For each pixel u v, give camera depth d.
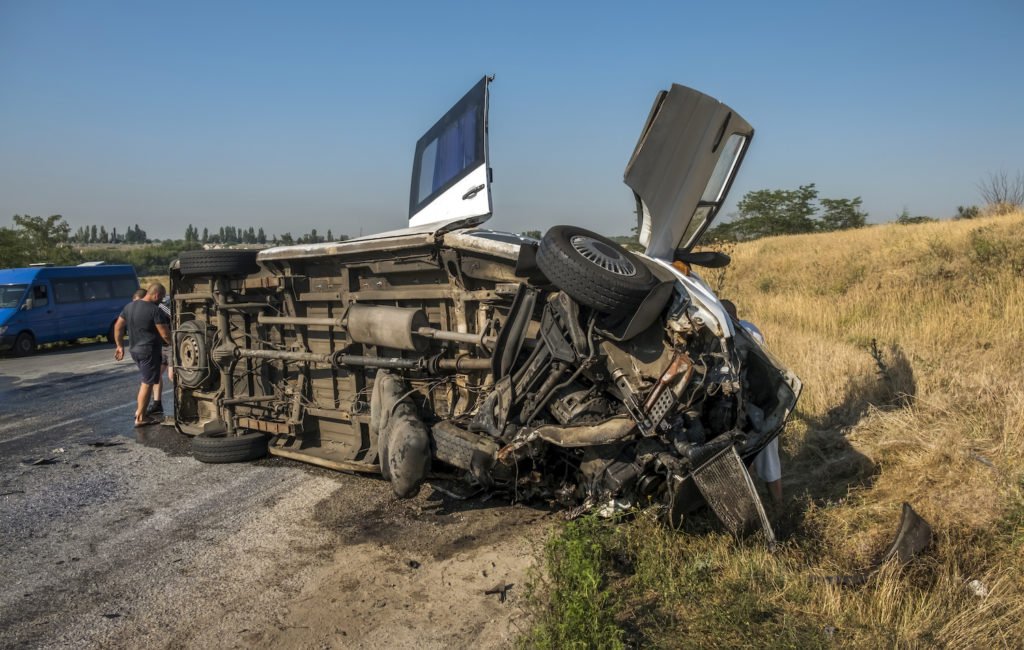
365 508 6.02
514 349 5.29
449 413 6.05
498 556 4.93
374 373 6.72
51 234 45.34
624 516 4.65
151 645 4.06
